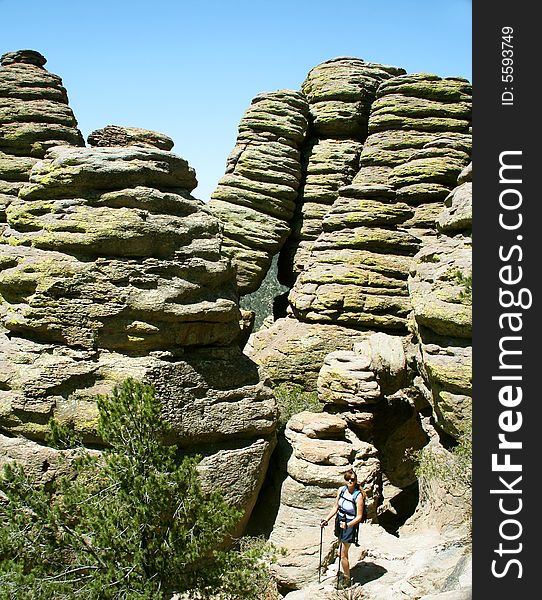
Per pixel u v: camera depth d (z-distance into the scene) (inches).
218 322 735.7
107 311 682.2
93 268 687.7
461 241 761.0
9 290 716.7
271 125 1413.6
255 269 1366.9
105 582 495.8
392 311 1104.2
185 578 534.3
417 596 533.3
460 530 657.0
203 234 740.7
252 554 568.1
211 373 722.8
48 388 668.1
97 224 687.7
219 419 714.2
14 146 1122.7
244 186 1386.6
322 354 1093.8
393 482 894.4
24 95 1142.3
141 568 518.0
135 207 703.1
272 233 1374.3
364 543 686.5
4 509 525.0
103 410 564.4
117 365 679.7
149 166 721.0
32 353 685.3
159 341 692.7
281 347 1119.6
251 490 723.4
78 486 561.0
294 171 1408.7
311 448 738.2
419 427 934.4
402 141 1334.9
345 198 1180.5
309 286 1145.4
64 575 513.0
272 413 753.6
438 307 692.7
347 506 599.8
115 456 542.9
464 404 674.2
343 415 823.1
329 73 1488.7
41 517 526.3
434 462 724.7
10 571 482.0
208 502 565.3
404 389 941.8
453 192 838.5
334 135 1467.8
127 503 531.8
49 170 710.5
